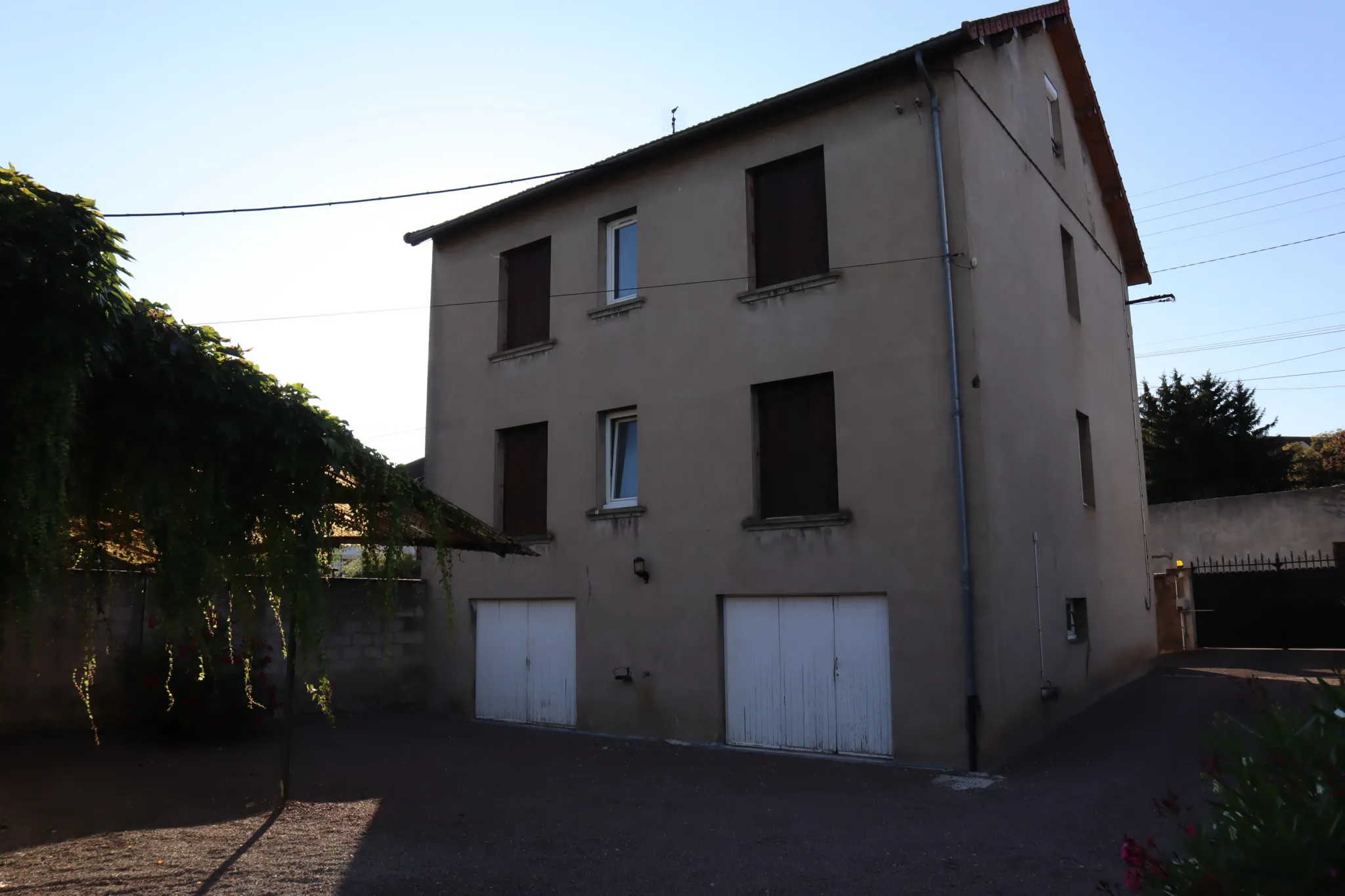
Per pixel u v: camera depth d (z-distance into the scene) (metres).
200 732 11.52
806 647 11.24
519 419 14.57
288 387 6.32
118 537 6.43
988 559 9.98
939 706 10.05
